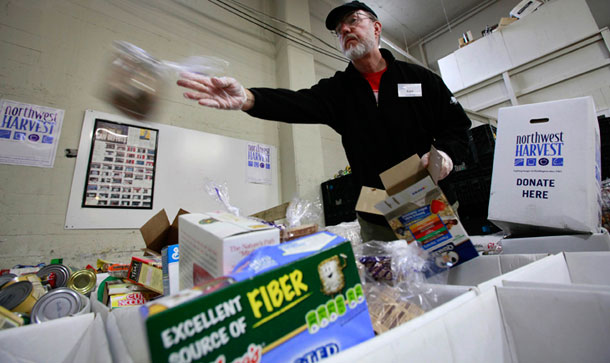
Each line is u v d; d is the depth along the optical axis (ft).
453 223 1.86
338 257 0.90
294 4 10.12
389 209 1.94
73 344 1.44
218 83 2.56
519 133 2.77
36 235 5.18
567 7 7.29
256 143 8.73
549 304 1.01
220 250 0.90
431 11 13.07
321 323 0.79
